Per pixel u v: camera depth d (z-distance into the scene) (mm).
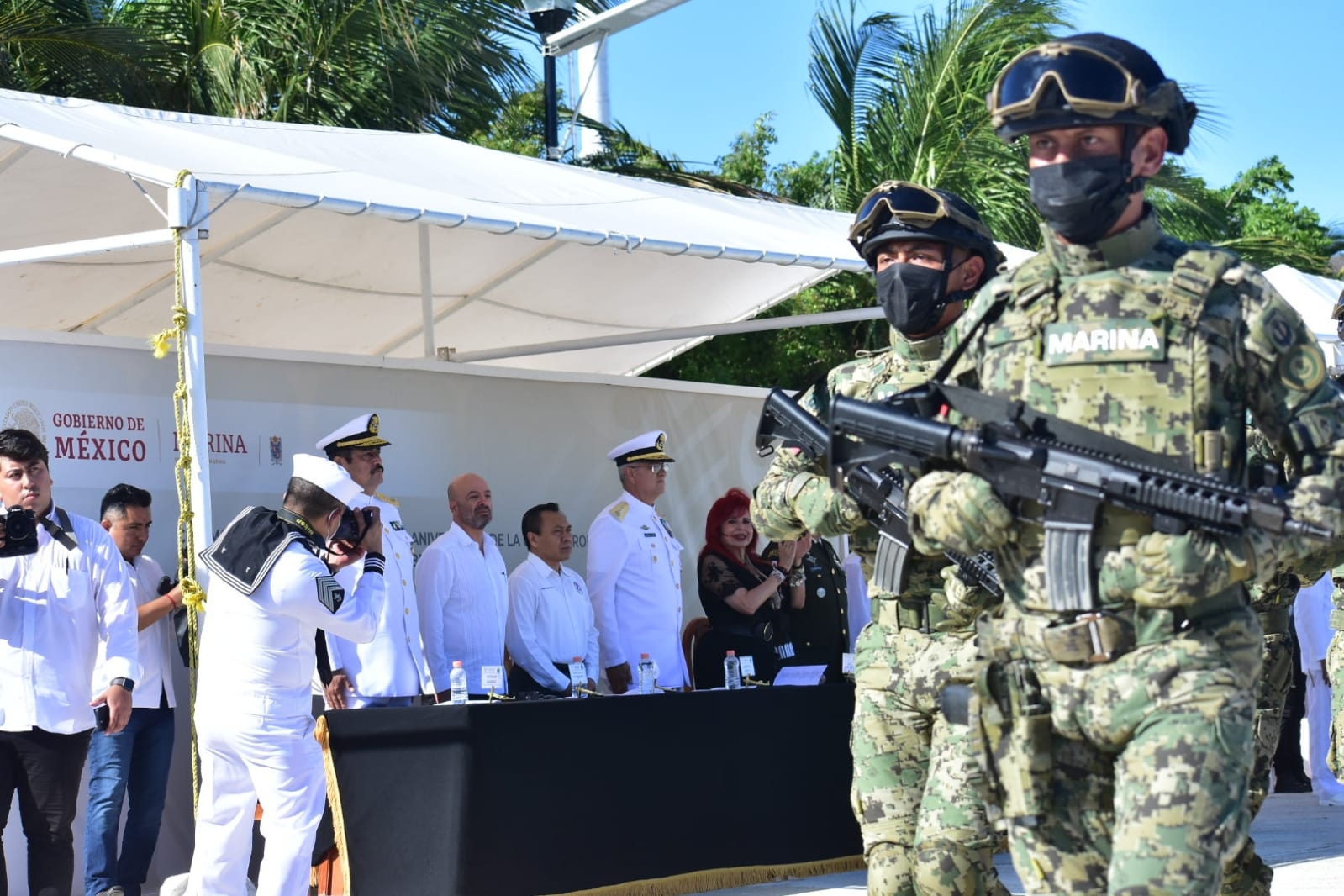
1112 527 3234
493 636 8039
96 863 6805
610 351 12414
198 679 6172
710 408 10883
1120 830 3156
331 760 6520
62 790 6176
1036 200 3322
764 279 11047
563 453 9906
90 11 16609
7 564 6203
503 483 9547
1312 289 12984
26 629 6156
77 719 6223
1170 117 3264
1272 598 5613
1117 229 3326
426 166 8859
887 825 4516
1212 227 21312
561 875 6715
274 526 6133
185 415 6578
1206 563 3123
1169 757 3119
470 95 17828
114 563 6422
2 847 6133
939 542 3484
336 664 7430
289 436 8477
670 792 7129
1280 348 3199
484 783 6539
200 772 6363
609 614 8594
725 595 8688
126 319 10297
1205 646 3188
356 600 6227
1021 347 3398
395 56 17078
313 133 9320
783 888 7305
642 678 7715
